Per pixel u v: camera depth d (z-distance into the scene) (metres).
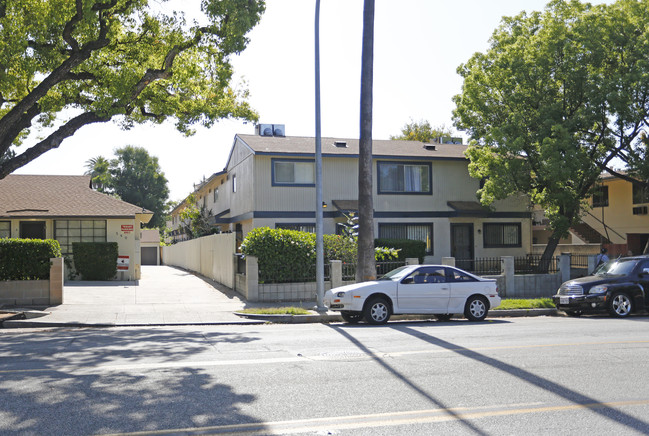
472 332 12.62
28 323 14.68
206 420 5.84
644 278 16.94
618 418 5.94
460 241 30.62
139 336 12.27
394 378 7.78
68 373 8.10
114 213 26.39
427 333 12.48
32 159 16.22
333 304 14.86
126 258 26.16
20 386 7.29
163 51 18.52
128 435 5.38
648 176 25.06
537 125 26.09
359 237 17.91
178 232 55.94
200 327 14.42
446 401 6.59
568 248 34.28
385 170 29.39
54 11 15.62
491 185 26.41
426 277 15.25
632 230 32.97
